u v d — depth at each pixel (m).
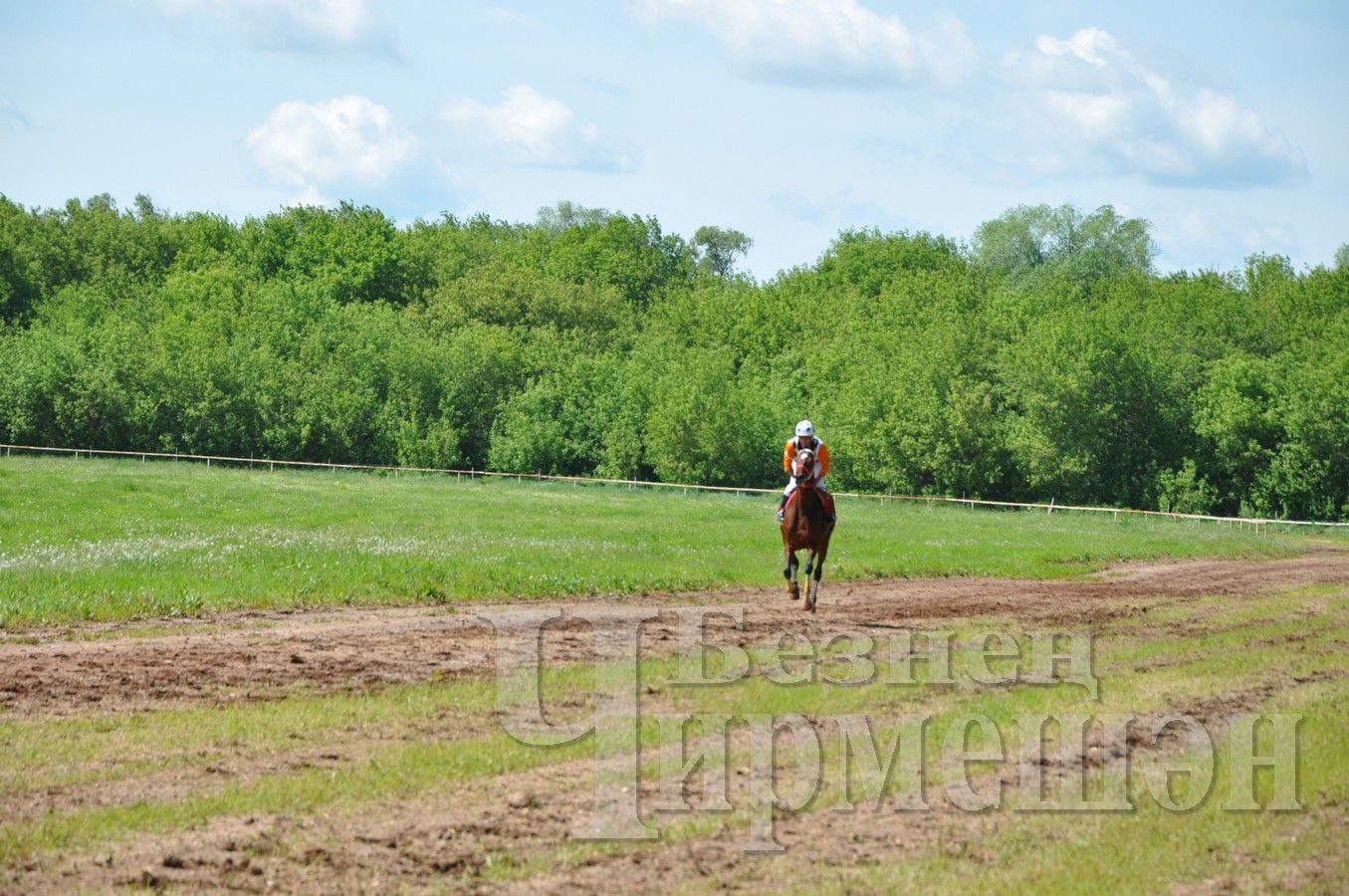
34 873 8.00
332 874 8.15
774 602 21.95
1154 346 78.19
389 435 81.81
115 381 77.62
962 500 71.75
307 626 17.66
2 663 14.19
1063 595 24.94
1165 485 72.69
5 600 17.67
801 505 20.36
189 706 12.52
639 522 40.00
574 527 36.47
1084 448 73.69
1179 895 8.34
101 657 14.77
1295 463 70.75
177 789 9.76
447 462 81.00
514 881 8.16
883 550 32.69
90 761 10.46
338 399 80.56
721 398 76.88
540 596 21.58
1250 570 33.34
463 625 18.11
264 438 79.25
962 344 77.56
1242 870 8.87
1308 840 9.54
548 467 82.25
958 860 8.84
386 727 11.91
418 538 30.12
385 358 85.56
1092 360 73.62
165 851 8.44
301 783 9.98
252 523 34.22
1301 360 75.94
